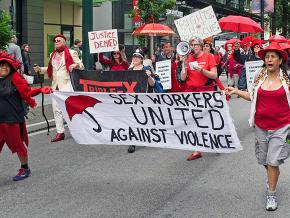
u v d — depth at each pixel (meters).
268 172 5.68
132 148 8.73
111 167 7.66
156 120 6.51
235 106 15.33
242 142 9.58
